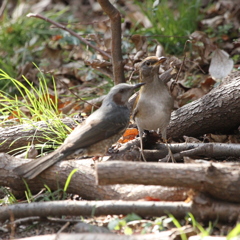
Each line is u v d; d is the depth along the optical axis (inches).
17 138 438.9
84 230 301.4
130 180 301.4
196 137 457.4
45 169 357.1
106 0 448.1
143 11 664.4
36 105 484.7
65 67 631.2
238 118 432.1
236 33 661.3
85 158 423.5
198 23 678.5
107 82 585.0
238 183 295.3
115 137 385.7
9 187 370.6
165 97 389.7
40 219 322.3
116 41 475.2
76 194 357.7
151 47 619.5
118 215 319.3
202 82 512.1
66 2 868.6
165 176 299.3
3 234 319.6
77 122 458.9
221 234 293.3
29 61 654.5
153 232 299.0
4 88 605.0
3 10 843.4
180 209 303.1
